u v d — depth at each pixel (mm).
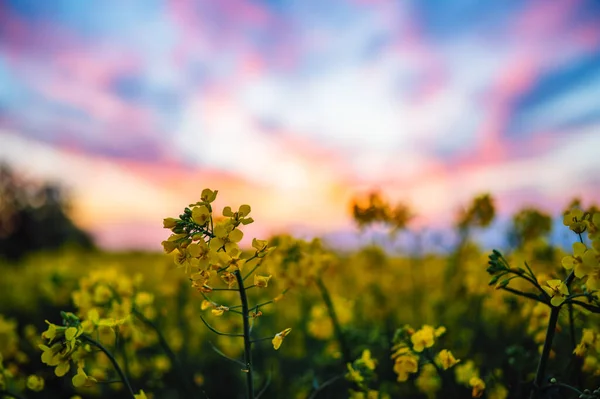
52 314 7047
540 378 2465
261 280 2434
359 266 5977
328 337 4582
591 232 2094
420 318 5602
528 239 5020
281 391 4488
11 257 28094
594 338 2754
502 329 4543
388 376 4121
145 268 9906
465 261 5707
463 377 3340
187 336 5156
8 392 2975
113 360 2580
